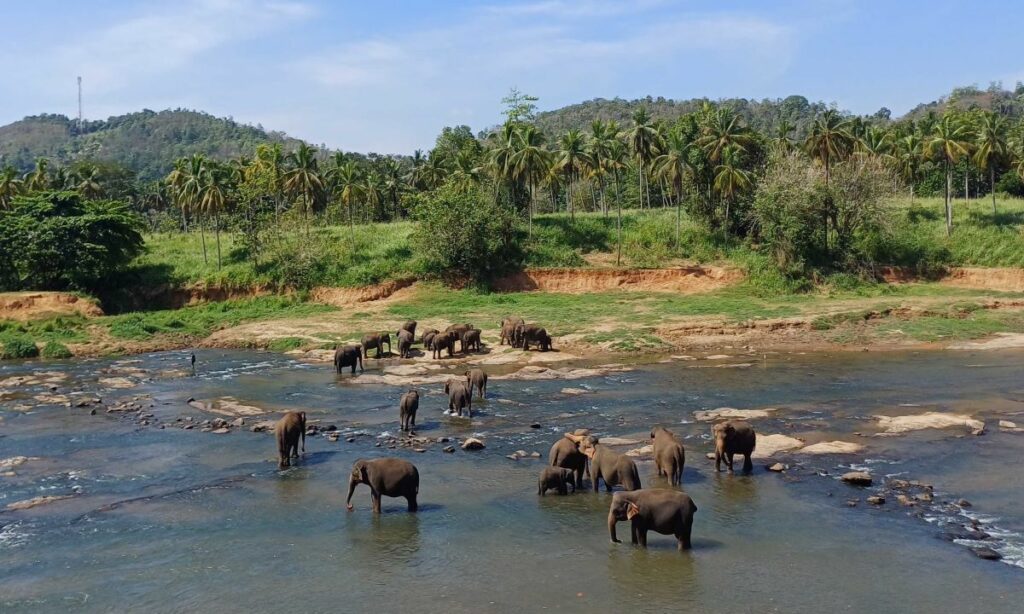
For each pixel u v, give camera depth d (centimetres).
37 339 4481
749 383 2950
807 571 1231
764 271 5719
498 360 3666
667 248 6262
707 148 6088
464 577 1234
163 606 1155
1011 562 1251
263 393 2906
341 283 5969
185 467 1900
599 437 2120
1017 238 5994
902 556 1283
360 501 1628
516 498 1627
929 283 5744
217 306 5822
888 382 2927
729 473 1764
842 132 5712
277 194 7525
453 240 5919
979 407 2427
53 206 5916
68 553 1366
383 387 3002
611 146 6344
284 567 1288
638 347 3912
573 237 6500
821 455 1892
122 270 6219
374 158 12088
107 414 2542
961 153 6169
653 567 1256
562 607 1122
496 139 8206
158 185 10550
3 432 2302
